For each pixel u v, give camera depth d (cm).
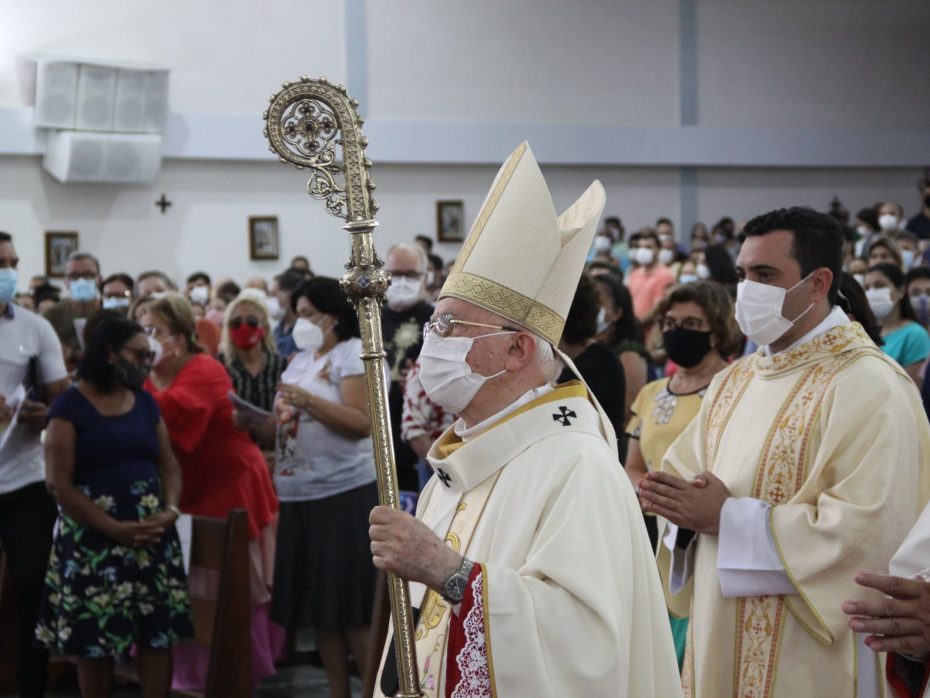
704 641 246
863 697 232
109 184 1219
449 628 167
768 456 243
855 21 1584
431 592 190
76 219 1209
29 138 1176
